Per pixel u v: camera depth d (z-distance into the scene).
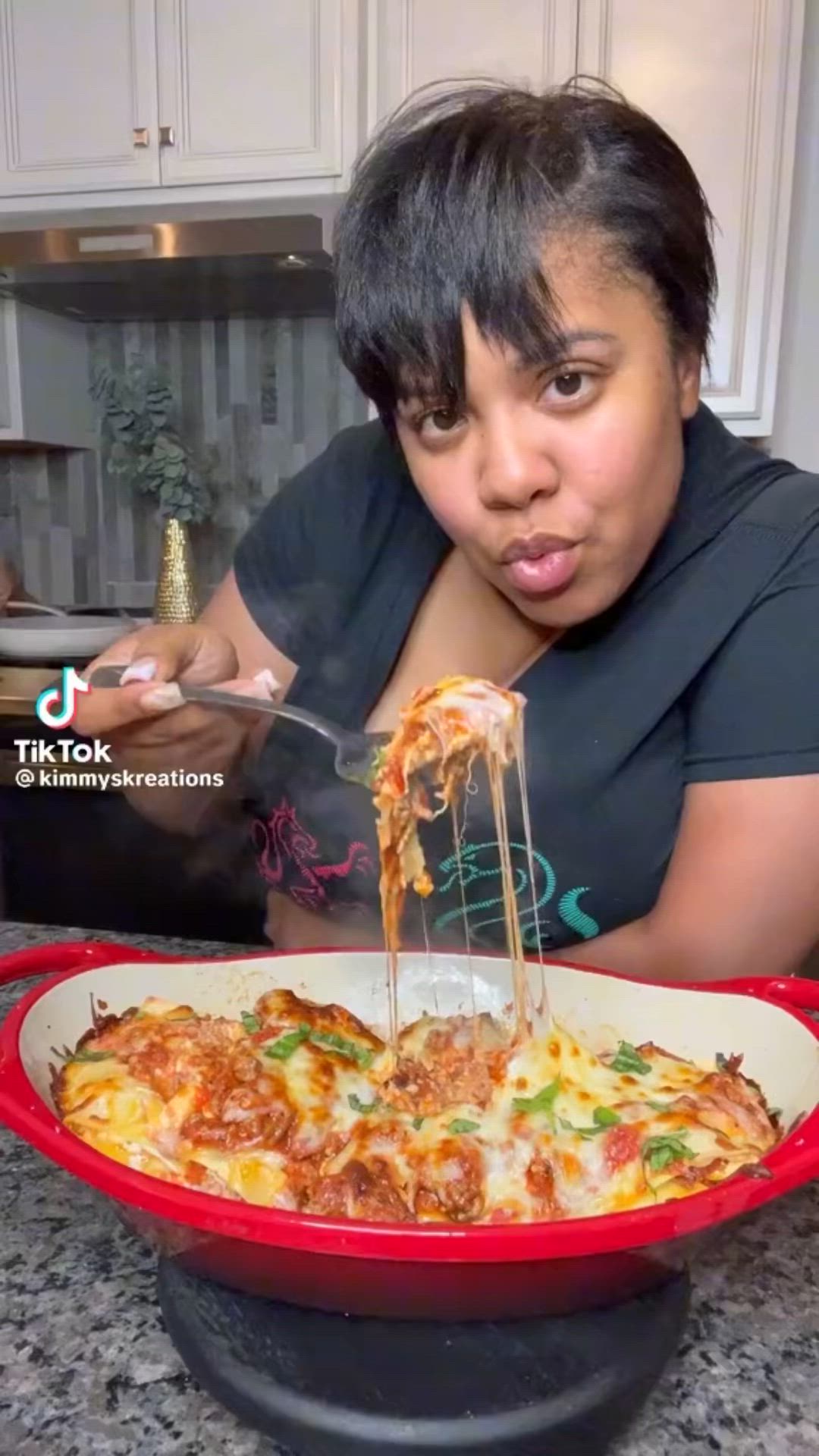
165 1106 0.57
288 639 0.91
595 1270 0.41
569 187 0.53
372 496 0.86
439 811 0.69
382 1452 0.41
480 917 0.81
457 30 1.85
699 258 0.58
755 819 0.70
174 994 0.68
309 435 2.43
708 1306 0.51
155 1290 0.52
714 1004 0.64
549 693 0.76
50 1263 0.54
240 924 1.58
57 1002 0.61
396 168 0.55
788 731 0.69
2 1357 0.47
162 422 2.45
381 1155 0.53
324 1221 0.40
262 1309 0.45
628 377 0.56
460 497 0.59
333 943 0.90
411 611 0.82
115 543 2.55
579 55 1.83
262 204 1.98
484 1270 0.40
